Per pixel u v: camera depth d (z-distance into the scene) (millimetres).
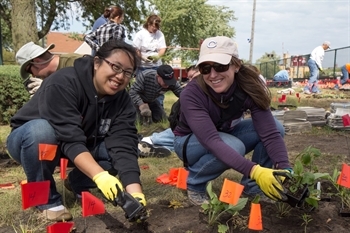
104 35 5293
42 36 17016
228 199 2027
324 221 2465
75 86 2336
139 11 17750
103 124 2516
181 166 3859
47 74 3256
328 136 5492
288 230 2342
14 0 9484
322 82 19250
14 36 9633
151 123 6160
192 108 2516
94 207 1952
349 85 16188
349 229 2375
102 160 2639
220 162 2600
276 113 5805
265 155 2762
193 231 2324
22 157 2385
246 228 2338
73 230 2322
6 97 6945
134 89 5715
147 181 3311
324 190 2965
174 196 2869
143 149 4238
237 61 2449
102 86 2309
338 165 3826
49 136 2316
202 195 2756
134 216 2010
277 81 22344
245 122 2854
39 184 2039
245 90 2525
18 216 2559
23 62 3201
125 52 2232
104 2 16656
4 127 6586
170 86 5410
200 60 2389
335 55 19922
